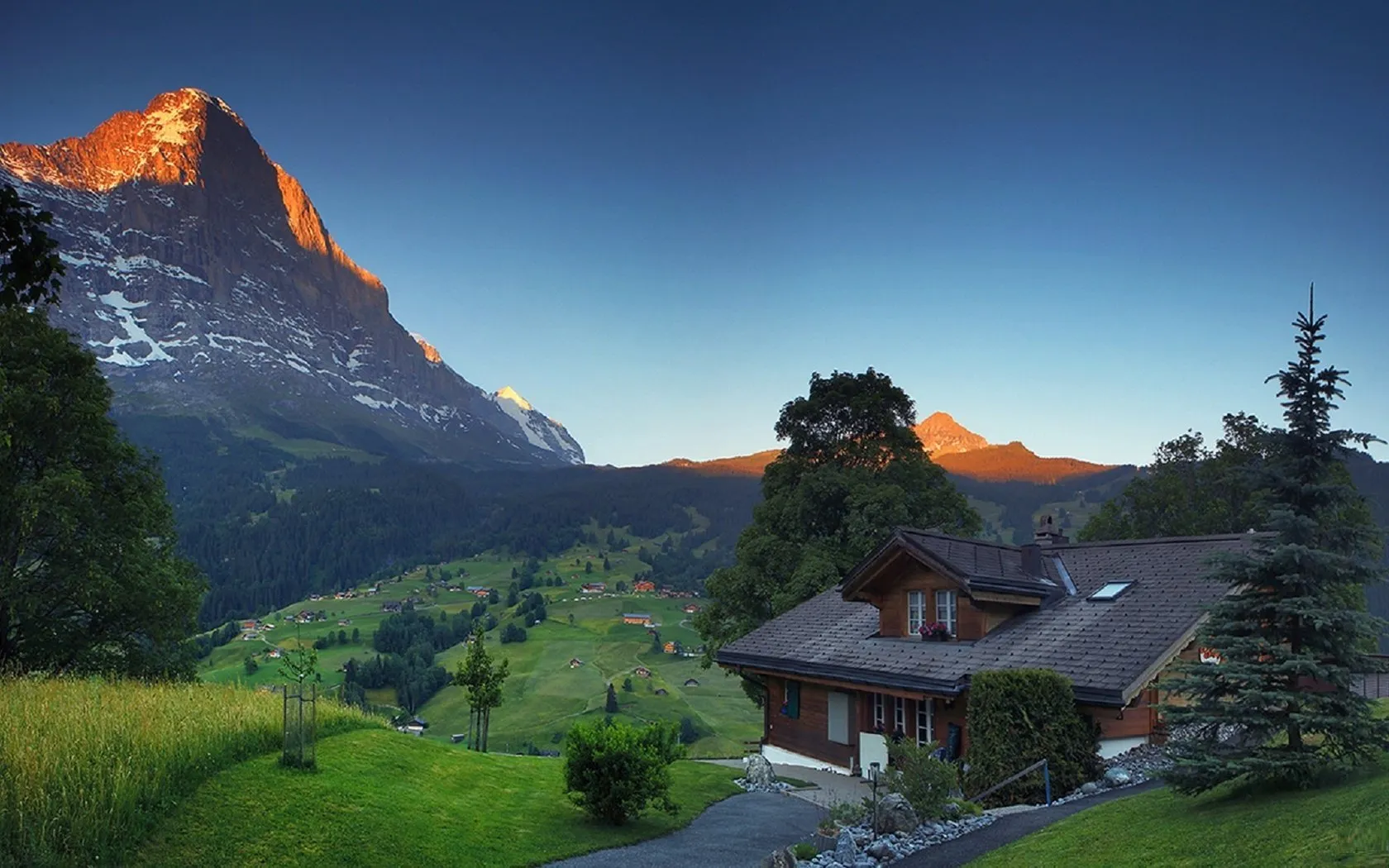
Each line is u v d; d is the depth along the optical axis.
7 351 28.59
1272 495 12.57
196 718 15.87
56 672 29.05
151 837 11.69
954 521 39.94
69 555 29.11
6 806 10.95
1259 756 11.80
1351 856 8.33
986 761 17.72
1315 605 11.55
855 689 24.06
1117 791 16.69
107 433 31.30
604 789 17.23
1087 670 18.86
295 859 12.27
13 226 9.22
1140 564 23.56
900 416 43.59
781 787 22.64
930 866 13.27
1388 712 17.94
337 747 18.02
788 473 42.91
